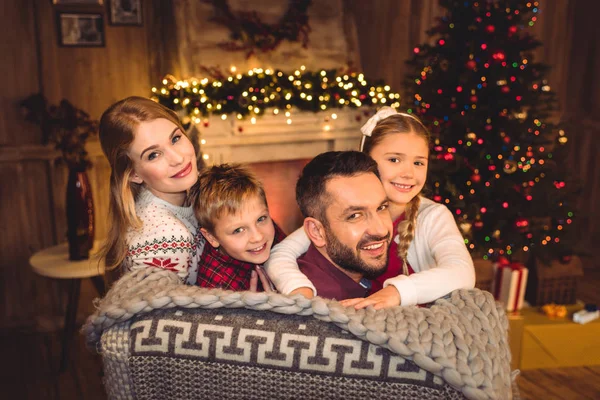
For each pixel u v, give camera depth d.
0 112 3.47
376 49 4.46
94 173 3.73
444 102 3.55
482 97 3.55
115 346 0.97
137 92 3.83
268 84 3.57
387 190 1.37
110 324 0.97
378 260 1.14
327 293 1.21
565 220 3.53
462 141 3.49
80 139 3.36
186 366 0.93
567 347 3.25
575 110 4.82
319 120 3.80
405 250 1.36
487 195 3.40
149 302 0.95
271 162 3.83
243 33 3.76
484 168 3.47
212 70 3.65
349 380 0.88
